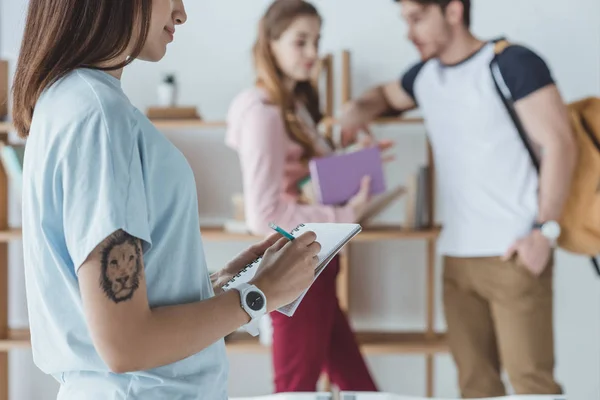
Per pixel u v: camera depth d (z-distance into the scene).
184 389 1.08
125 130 0.99
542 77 2.63
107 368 1.04
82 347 1.05
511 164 2.71
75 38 1.03
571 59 3.23
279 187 2.59
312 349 2.43
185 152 3.36
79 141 0.98
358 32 3.28
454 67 2.79
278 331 2.45
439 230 3.03
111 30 1.02
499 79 2.69
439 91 2.83
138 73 3.34
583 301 3.29
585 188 2.71
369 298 3.37
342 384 2.71
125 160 0.98
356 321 3.38
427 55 2.84
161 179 1.04
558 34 3.22
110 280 0.94
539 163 2.73
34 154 1.04
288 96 2.64
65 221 0.97
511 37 3.24
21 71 1.07
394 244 3.35
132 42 1.05
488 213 2.74
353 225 1.27
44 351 1.10
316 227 1.28
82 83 1.02
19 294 3.37
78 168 0.97
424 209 3.19
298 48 2.65
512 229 2.70
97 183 0.96
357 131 3.09
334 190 2.64
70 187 0.97
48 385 3.40
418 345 3.07
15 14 3.30
